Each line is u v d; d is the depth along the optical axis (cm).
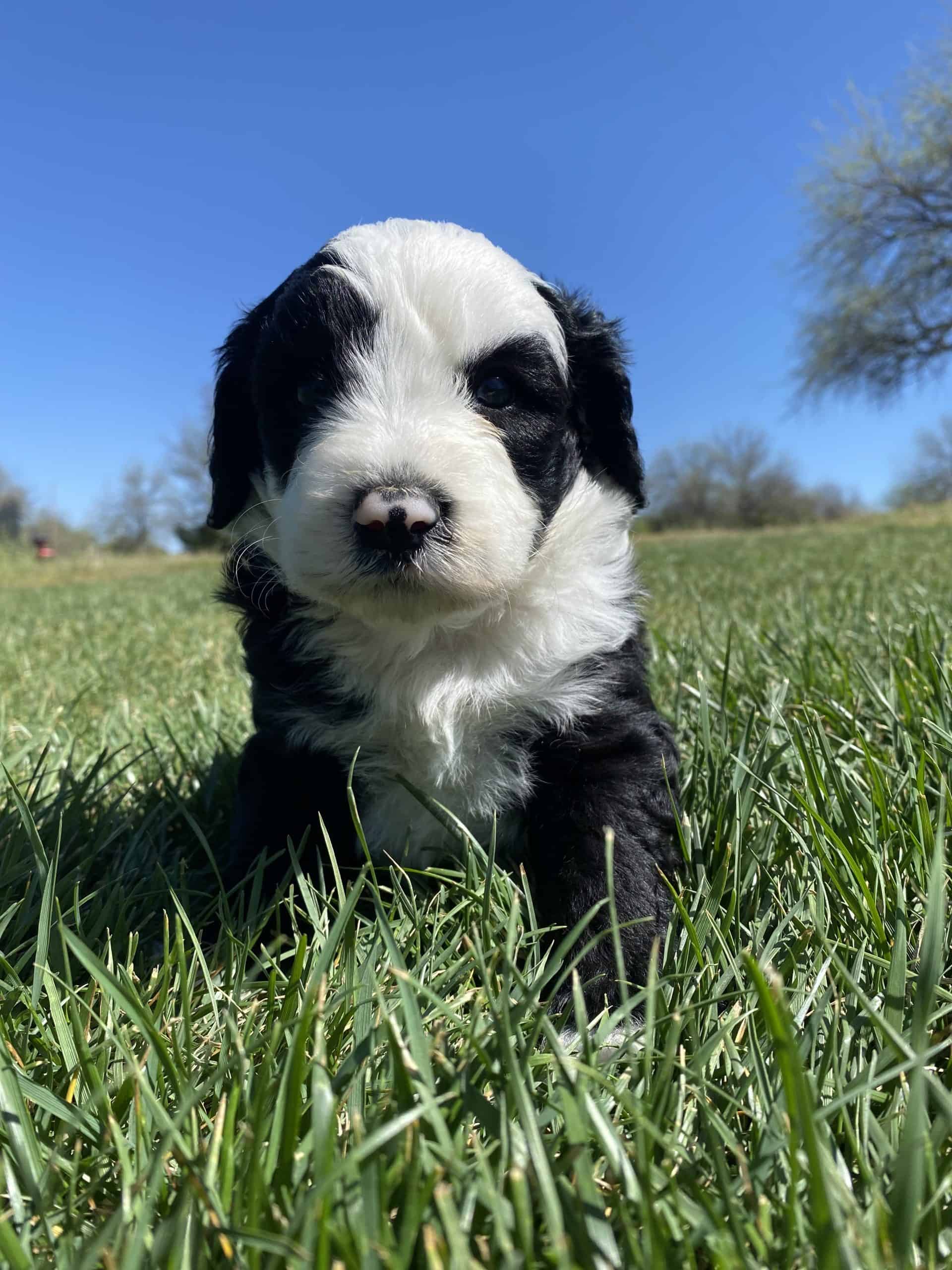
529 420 23
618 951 14
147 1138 13
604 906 19
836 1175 11
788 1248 10
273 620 23
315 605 22
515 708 22
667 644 44
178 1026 16
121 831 25
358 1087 13
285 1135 11
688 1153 12
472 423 21
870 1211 11
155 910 22
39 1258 11
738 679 37
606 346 26
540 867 21
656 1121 12
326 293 22
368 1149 11
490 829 23
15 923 19
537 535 23
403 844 23
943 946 16
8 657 63
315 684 23
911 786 23
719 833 22
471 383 22
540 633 22
